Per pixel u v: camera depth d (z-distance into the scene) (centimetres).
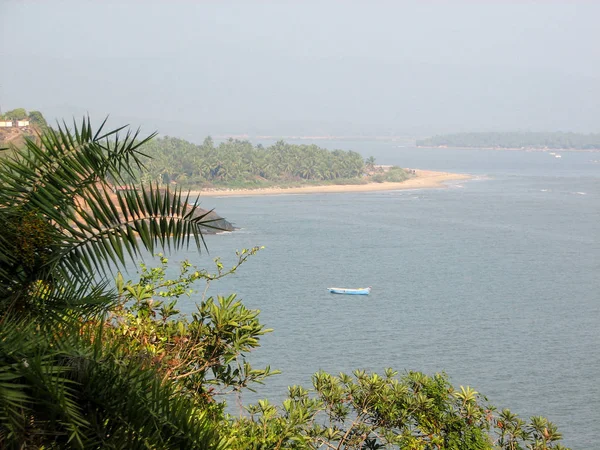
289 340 5197
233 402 3181
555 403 3925
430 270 9281
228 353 925
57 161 580
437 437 1181
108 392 487
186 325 944
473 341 5475
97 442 477
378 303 7006
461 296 7538
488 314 6612
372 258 10194
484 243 11912
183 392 602
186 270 997
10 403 431
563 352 5194
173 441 496
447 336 5631
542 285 8319
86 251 577
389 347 5162
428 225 14212
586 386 4262
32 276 559
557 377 4481
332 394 1226
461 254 10725
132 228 585
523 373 4569
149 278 969
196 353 894
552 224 14450
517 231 13425
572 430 3469
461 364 4775
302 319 6053
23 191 573
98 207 595
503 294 7700
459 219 15225
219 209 16525
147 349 682
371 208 17300
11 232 544
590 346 5406
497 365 4766
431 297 7444
